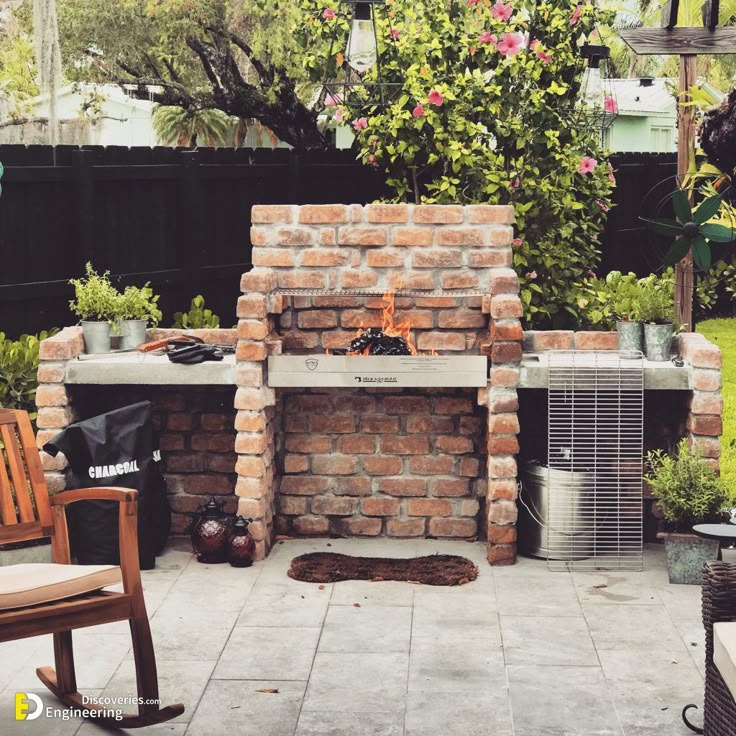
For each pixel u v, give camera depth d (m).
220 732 4.01
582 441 5.80
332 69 7.68
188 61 11.97
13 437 4.36
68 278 7.27
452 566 5.64
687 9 10.95
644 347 5.88
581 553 5.72
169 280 7.95
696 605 5.14
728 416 8.21
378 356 5.64
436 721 4.07
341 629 4.90
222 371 5.69
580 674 4.45
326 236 5.79
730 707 3.44
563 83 7.31
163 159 7.94
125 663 4.61
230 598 5.27
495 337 5.60
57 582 3.84
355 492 6.11
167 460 6.18
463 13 7.50
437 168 7.46
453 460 6.06
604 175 7.69
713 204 6.10
